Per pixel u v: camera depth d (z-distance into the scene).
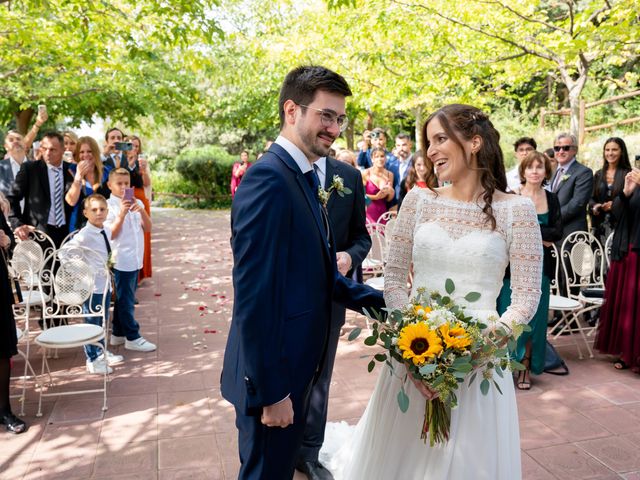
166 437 3.33
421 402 2.13
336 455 2.97
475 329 1.93
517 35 7.74
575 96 7.93
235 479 2.88
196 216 16.89
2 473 2.93
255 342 1.70
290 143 1.93
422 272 2.23
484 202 2.15
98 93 12.12
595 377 4.30
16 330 3.61
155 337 5.24
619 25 5.90
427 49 8.86
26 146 7.10
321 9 11.95
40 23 7.32
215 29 6.34
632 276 4.31
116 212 4.86
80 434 3.36
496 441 2.06
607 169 5.62
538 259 2.08
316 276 1.87
